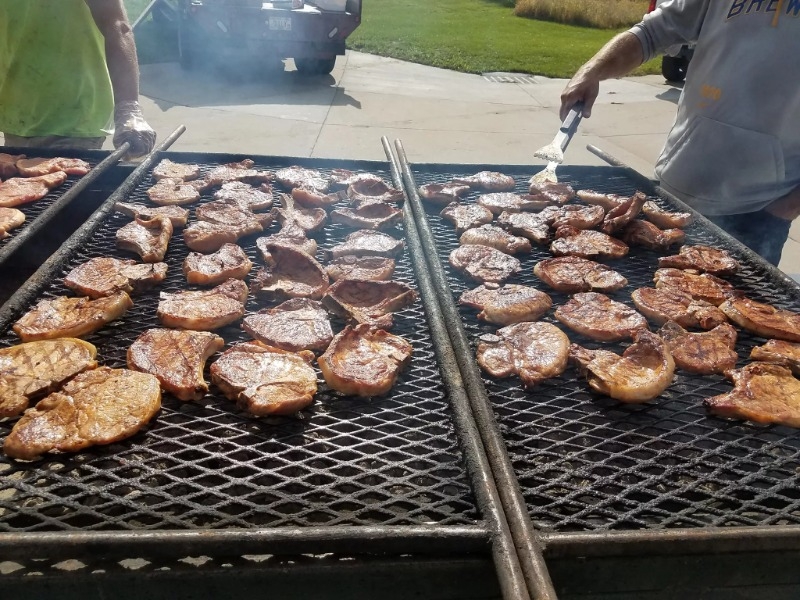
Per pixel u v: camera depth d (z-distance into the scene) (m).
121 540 1.12
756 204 2.96
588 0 20.14
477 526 1.20
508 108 9.31
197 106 8.35
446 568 1.20
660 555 1.21
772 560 1.30
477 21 18.86
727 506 1.44
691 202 3.08
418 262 2.28
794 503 1.38
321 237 2.64
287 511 1.35
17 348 1.69
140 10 11.91
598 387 1.72
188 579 1.17
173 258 2.36
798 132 2.75
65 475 1.36
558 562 1.28
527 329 1.95
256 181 3.10
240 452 1.48
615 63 3.14
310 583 1.19
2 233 2.42
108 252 2.32
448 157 6.99
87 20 3.24
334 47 9.55
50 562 1.16
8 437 1.40
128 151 3.12
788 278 2.31
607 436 1.58
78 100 3.40
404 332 1.97
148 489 1.32
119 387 1.56
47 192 2.82
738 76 2.79
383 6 21.88
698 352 1.88
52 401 1.51
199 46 9.41
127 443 1.46
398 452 1.48
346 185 3.07
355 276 2.23
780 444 1.56
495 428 1.49
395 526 1.19
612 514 1.33
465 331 1.93
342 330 1.85
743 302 2.12
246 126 7.64
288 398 1.57
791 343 1.96
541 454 1.49
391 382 1.68
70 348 1.71
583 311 2.09
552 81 11.35
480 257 2.44
